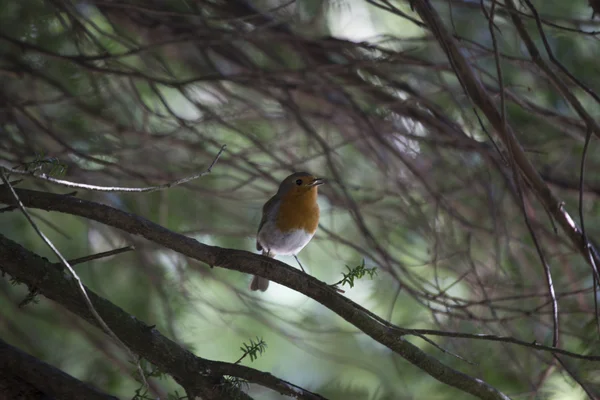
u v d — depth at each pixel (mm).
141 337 6934
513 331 10406
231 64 12867
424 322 11477
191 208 12625
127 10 11711
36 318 12047
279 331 11898
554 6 11625
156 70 12656
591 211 11781
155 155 12602
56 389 6711
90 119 11844
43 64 11062
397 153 10945
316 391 11922
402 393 11219
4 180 5594
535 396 9398
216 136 13266
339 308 7070
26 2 10508
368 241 10656
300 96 13055
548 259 10797
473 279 10938
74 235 12203
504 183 10922
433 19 8273
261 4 12219
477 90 8320
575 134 10898
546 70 8055
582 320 10406
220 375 6965
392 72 11555
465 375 7250
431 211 12594
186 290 11914
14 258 6840
